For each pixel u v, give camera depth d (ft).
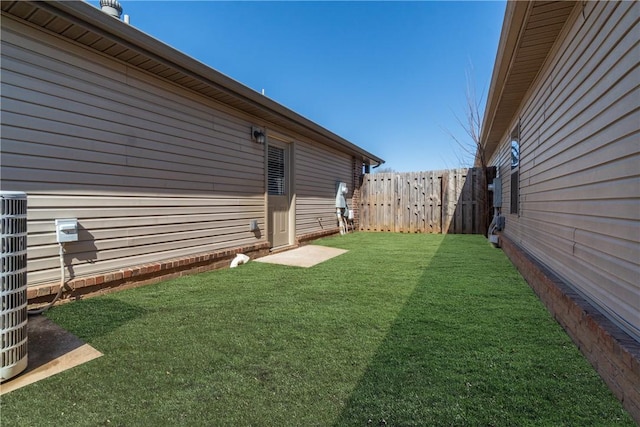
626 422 4.97
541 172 13.05
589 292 8.02
